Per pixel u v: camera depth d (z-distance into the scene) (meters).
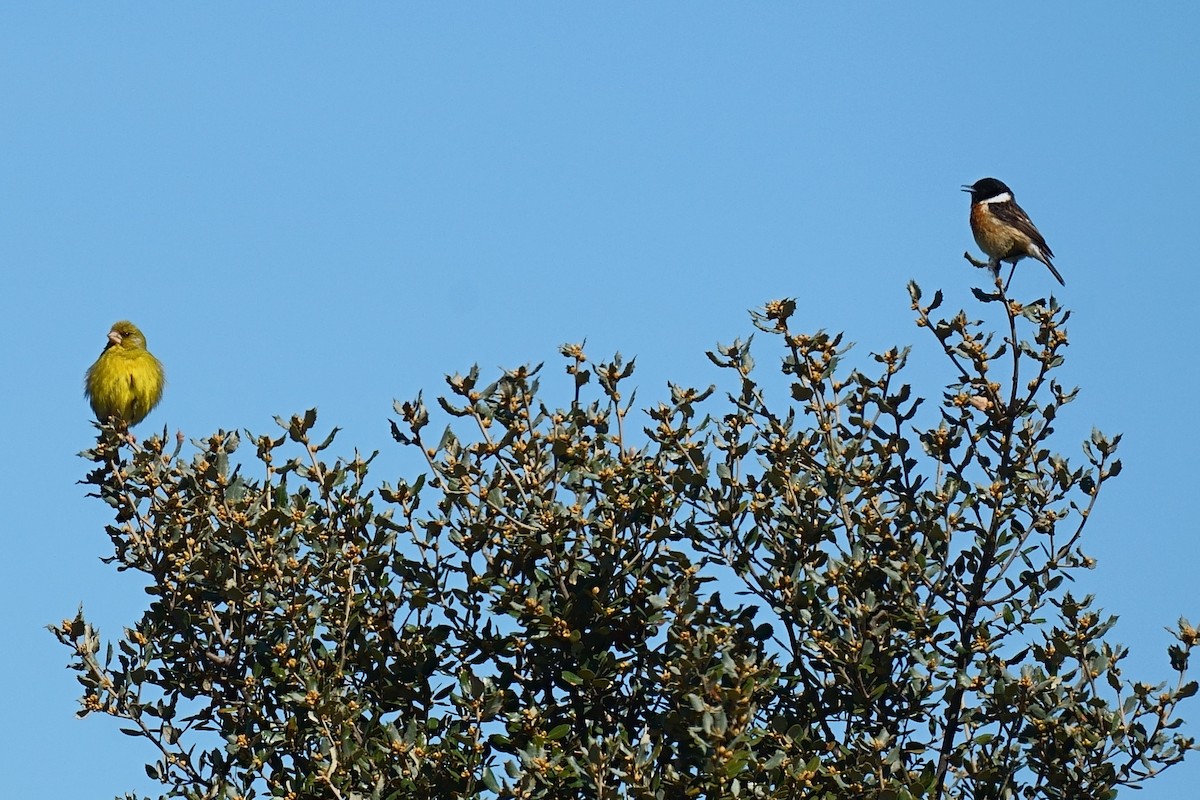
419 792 12.20
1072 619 13.30
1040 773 12.97
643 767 11.16
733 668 11.08
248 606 13.46
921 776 12.55
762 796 11.39
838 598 13.27
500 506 13.06
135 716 13.32
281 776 13.13
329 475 13.52
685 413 13.60
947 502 13.62
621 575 13.22
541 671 13.27
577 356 13.55
